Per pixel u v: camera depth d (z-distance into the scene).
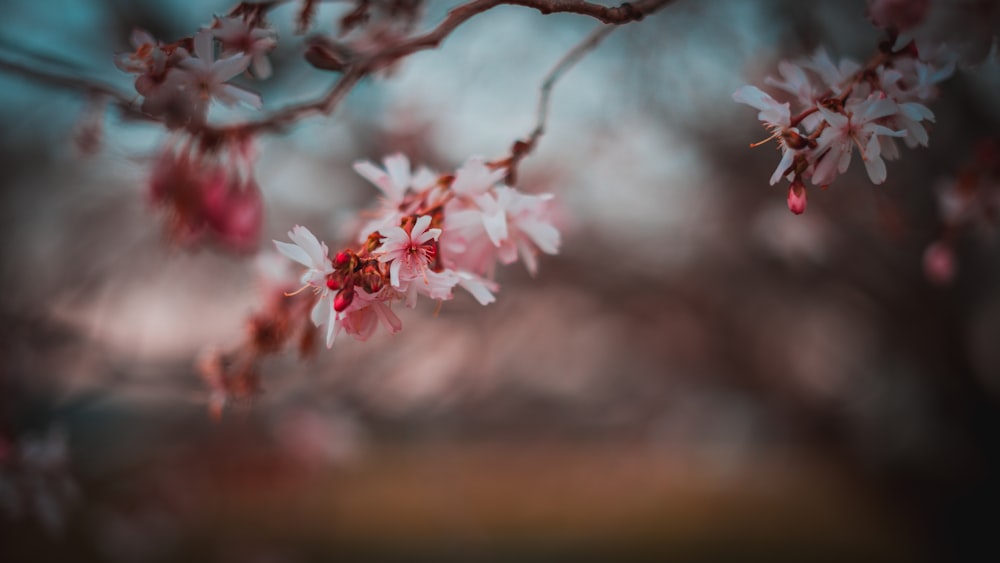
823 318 5.61
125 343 3.63
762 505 8.91
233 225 1.63
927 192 3.35
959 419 4.43
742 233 4.48
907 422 4.79
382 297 1.11
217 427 4.02
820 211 3.68
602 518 7.98
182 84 1.23
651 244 4.94
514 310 4.51
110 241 4.13
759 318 5.38
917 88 1.20
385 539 6.33
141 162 1.67
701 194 4.76
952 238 2.08
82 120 1.81
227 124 1.58
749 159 4.32
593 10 1.18
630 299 5.00
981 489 4.39
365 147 4.06
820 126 1.13
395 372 4.05
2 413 2.70
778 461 9.26
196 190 1.59
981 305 4.37
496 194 1.27
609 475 6.59
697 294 5.09
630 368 6.68
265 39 1.31
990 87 3.38
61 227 4.30
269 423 4.11
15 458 2.31
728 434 8.06
